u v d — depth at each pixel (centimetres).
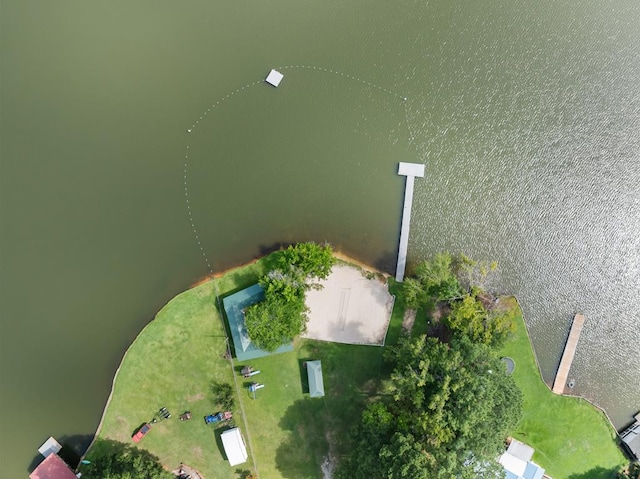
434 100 4534
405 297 4203
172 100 4491
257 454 4144
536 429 4197
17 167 4428
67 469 4053
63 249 4353
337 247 4362
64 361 4250
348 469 3791
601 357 4347
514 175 4481
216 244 4344
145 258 4338
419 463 3331
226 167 4419
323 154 4441
